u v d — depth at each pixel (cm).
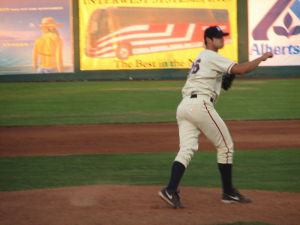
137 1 8512
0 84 8238
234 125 4450
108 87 7644
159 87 7550
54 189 1973
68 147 3384
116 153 3120
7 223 1479
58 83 8294
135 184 2216
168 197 1616
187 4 8506
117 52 8612
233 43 8581
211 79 1647
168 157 2959
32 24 8444
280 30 8525
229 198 1719
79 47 8562
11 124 4678
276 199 1794
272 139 3619
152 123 4638
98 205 1680
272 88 7256
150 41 8594
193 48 8594
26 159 2941
